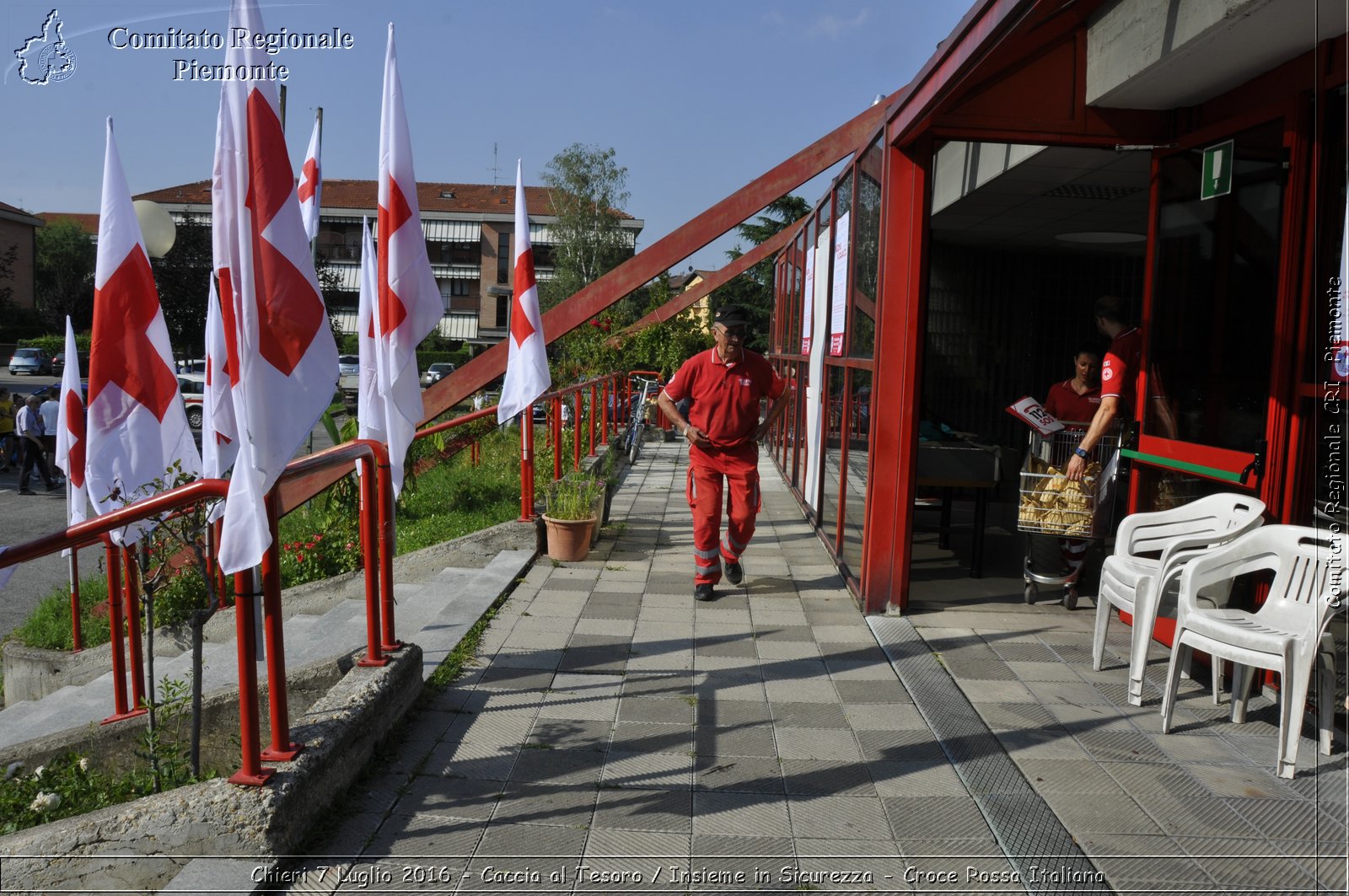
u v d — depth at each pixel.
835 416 7.59
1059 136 5.17
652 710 4.08
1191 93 4.70
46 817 3.88
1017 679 4.51
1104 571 4.61
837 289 7.66
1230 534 4.06
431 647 4.84
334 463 3.51
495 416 11.30
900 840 3.00
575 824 3.09
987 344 11.19
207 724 4.76
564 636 5.15
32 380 39.38
